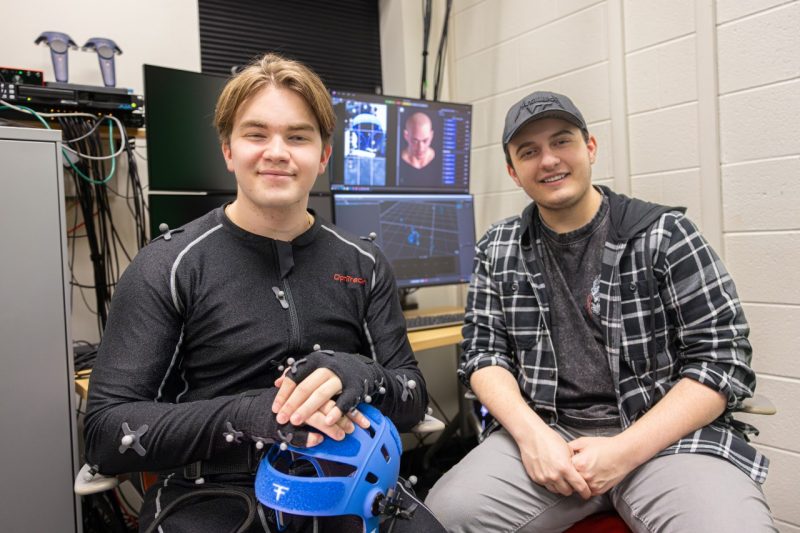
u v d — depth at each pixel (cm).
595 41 192
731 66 158
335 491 76
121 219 190
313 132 103
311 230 110
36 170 123
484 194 243
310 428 82
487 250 146
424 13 252
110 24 190
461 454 236
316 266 109
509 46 225
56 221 125
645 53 178
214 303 99
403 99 204
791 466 153
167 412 89
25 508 122
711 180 163
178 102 158
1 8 174
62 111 158
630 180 185
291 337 102
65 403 126
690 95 167
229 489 87
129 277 99
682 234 121
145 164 193
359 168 196
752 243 157
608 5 186
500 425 136
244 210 104
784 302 152
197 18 207
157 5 199
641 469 112
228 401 90
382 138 200
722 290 116
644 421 110
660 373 122
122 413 89
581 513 117
